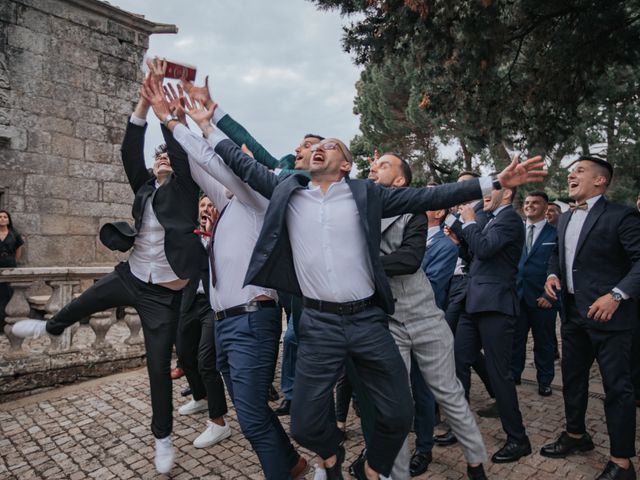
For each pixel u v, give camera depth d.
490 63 5.63
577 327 3.05
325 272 2.10
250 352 2.48
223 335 2.58
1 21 7.57
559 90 6.30
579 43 5.77
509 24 5.92
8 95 7.63
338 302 2.10
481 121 6.73
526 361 5.54
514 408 3.03
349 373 2.54
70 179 8.31
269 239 2.14
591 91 6.48
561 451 3.09
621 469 2.74
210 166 2.48
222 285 2.58
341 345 2.10
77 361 4.82
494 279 3.13
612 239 2.86
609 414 2.78
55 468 3.10
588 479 2.82
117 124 8.91
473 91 6.38
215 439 3.41
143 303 2.99
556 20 6.06
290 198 2.20
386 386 2.14
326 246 2.10
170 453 2.93
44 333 3.34
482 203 3.99
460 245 3.98
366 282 2.15
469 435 2.63
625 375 2.76
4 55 7.60
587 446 3.14
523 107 6.86
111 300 3.05
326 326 2.10
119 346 5.23
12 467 3.12
